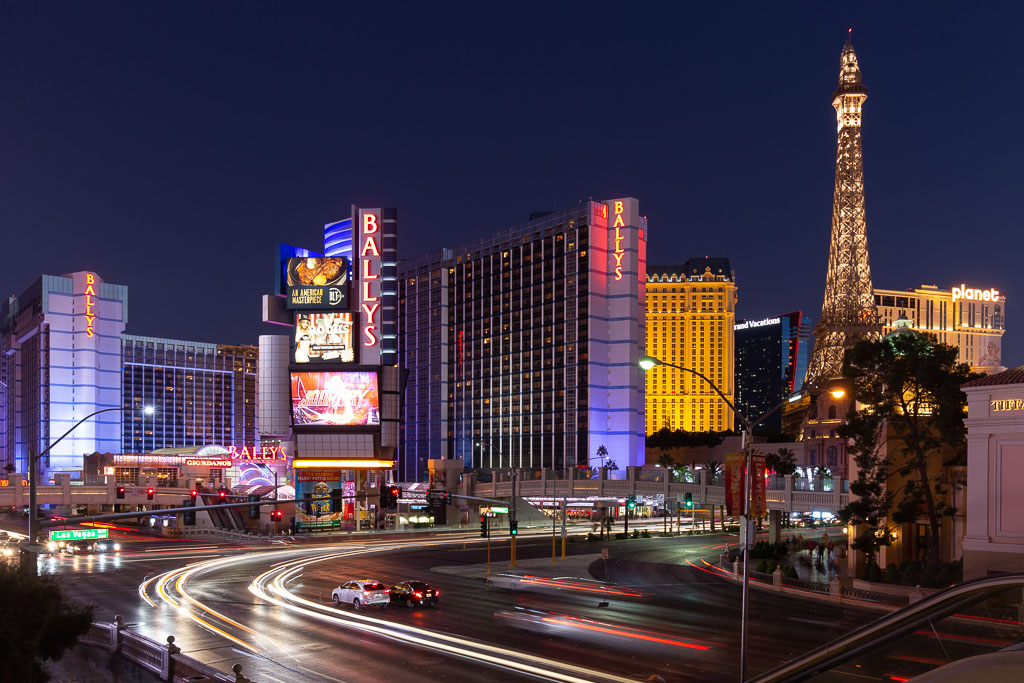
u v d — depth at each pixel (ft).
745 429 88.43
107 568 247.09
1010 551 161.89
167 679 94.63
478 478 610.24
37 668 73.20
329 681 102.83
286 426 522.47
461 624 147.43
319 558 284.00
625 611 165.07
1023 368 175.42
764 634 136.56
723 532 430.20
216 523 416.05
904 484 218.18
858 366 211.82
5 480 343.26
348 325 476.95
